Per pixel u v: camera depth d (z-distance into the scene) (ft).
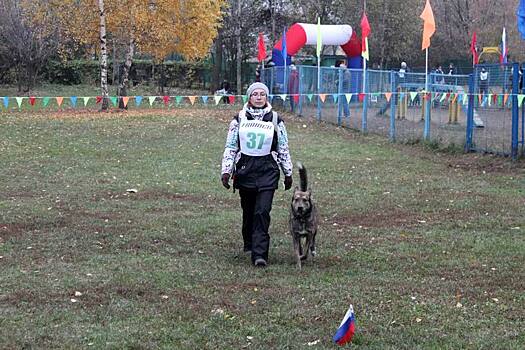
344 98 75.05
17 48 119.03
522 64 49.03
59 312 18.19
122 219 30.73
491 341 16.01
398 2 140.56
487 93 52.42
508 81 50.62
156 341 16.16
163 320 17.57
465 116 63.00
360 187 39.47
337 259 24.08
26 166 46.24
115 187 38.99
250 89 23.89
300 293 19.86
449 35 148.15
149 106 94.43
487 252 24.77
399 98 65.10
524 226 29.27
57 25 118.62
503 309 18.35
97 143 57.11
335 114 76.28
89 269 22.56
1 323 17.31
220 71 135.13
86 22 90.89
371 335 16.40
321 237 27.37
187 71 146.10
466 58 150.10
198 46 102.47
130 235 27.68
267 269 22.68
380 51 140.26
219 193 37.29
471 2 145.18
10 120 71.36
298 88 83.15
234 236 27.71
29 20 119.03
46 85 136.98
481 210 32.83
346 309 18.35
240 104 101.71
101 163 47.78
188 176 42.63
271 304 18.86
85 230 28.43
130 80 145.59
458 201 34.99
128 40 95.14
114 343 15.96
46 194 36.81
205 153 52.42
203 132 64.64
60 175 42.96
